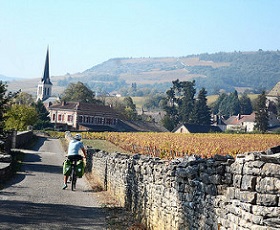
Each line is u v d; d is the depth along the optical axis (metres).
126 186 19.78
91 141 97.50
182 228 12.01
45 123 161.12
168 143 66.75
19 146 62.00
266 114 188.88
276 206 7.06
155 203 14.87
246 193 7.73
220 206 9.21
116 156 24.30
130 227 15.57
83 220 16.25
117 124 184.38
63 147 75.00
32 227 14.38
